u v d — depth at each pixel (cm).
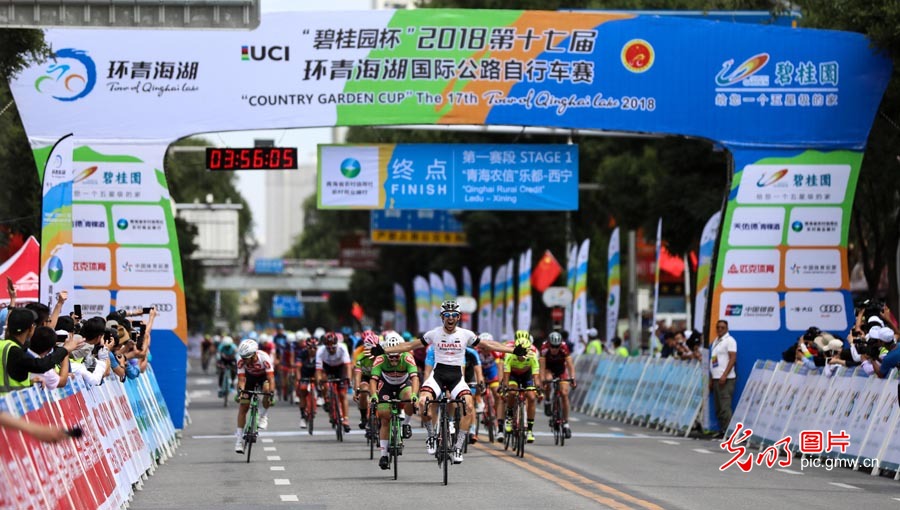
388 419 4416
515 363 5378
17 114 7225
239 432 5181
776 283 6650
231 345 10069
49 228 5341
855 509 3475
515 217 15238
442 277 17462
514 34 6581
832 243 6688
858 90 6688
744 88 6656
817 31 6675
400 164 7056
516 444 5303
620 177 12731
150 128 6525
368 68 6556
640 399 7819
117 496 3362
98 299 6538
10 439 2306
